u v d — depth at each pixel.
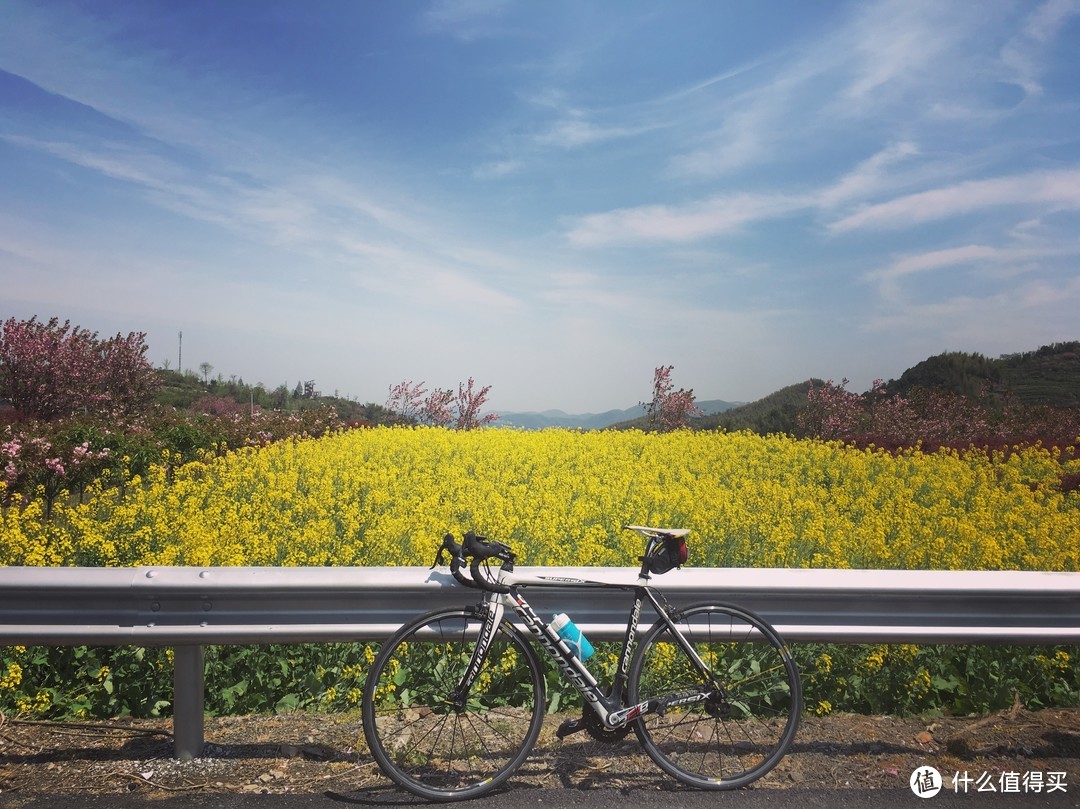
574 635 3.75
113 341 23.23
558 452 15.06
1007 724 4.47
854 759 4.02
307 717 4.44
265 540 6.91
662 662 4.16
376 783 3.69
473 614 3.75
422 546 6.69
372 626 3.77
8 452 10.13
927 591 3.84
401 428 19.86
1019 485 11.99
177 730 3.86
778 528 7.87
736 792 3.65
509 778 3.77
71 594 3.64
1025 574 3.94
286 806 3.46
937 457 15.91
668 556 3.80
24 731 4.22
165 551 6.03
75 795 3.53
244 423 17.61
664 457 14.77
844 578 3.84
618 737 3.72
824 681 4.97
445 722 4.20
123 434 12.88
